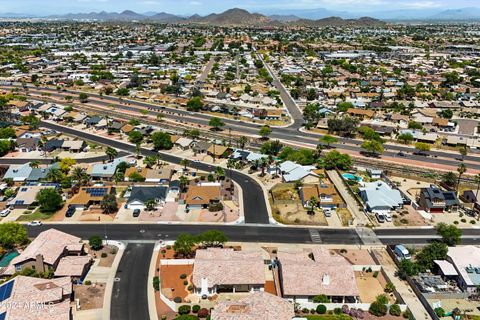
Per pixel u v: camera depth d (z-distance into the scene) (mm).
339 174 147750
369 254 101438
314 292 82125
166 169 144125
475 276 88500
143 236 108000
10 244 100438
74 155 166875
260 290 86250
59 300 77812
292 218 118625
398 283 89812
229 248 101250
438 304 81312
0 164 156500
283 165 150625
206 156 166625
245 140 176000
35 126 194125
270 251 101812
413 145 184375
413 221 117375
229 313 72188
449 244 105438
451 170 156875
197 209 123125
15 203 122500
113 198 120500
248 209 123375
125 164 147625
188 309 79188
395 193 127562
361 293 86375
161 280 89812
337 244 105688
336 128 193750
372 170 150000
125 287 87438
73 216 118125
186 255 99625
